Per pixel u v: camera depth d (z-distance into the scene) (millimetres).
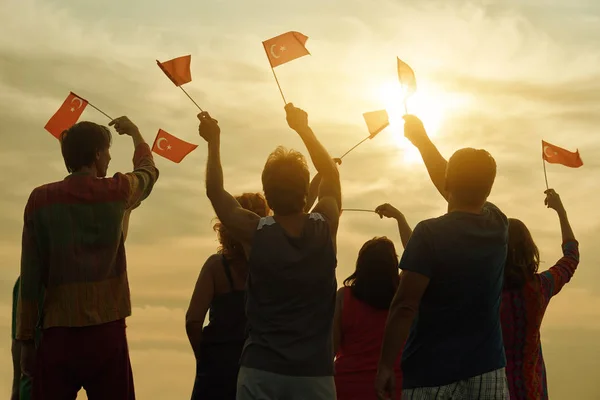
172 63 5895
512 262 5461
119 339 5145
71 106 6164
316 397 4555
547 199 6348
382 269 5977
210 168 4867
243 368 4602
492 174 4871
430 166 5574
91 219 5102
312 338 4582
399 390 5984
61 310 5035
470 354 4738
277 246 4621
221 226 5887
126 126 5781
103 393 5129
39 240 5070
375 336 5945
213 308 5906
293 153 4816
